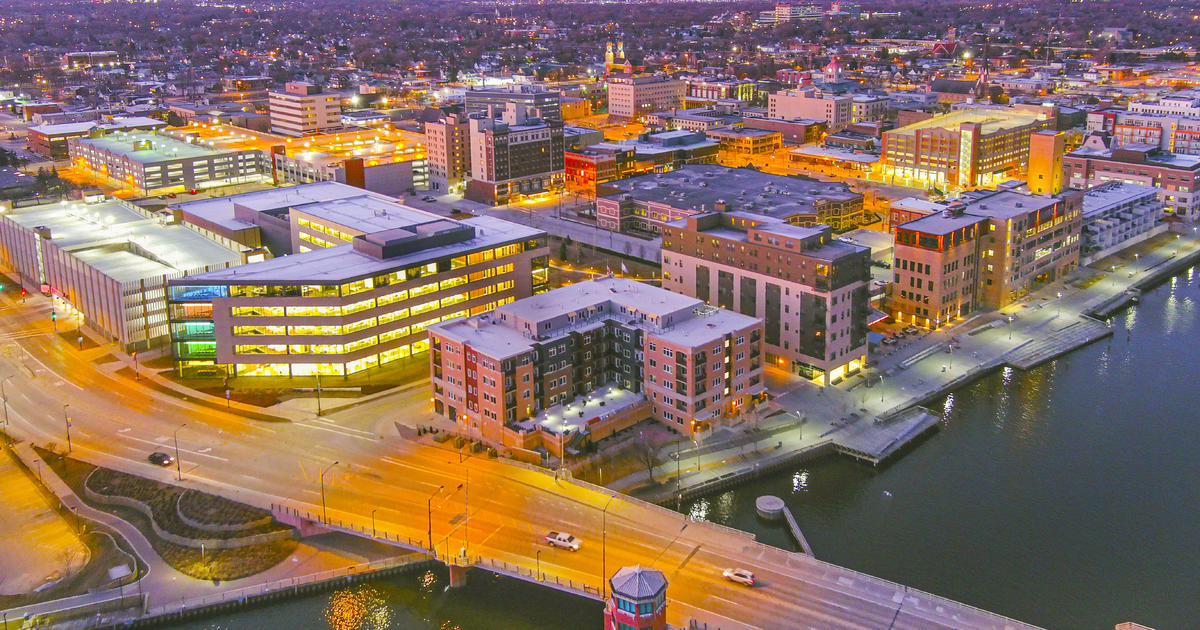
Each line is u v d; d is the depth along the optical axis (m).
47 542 178.38
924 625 147.62
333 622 159.00
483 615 159.62
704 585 157.25
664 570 161.12
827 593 155.12
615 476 195.38
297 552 174.00
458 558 162.38
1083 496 191.00
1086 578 166.25
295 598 164.38
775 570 161.25
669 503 188.62
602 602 162.12
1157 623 155.25
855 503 190.25
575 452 198.75
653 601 132.12
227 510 182.50
